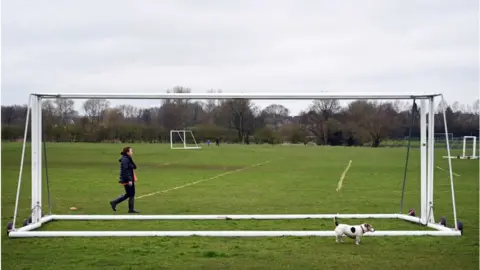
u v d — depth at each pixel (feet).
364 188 79.82
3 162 138.21
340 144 273.54
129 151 54.44
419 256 33.19
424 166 45.34
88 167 124.26
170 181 91.35
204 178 97.76
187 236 39.37
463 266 30.73
